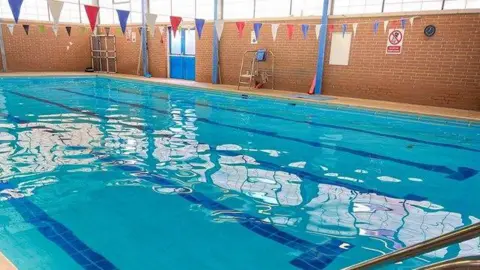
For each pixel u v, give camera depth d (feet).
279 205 8.86
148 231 7.45
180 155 12.73
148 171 10.96
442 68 22.77
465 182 10.93
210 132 16.52
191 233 7.41
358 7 26.04
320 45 27.25
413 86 24.09
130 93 29.19
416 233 7.66
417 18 23.09
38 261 6.30
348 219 8.21
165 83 34.04
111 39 43.52
